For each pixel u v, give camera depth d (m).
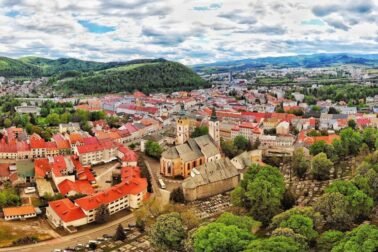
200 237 164.50
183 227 194.00
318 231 184.25
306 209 188.62
